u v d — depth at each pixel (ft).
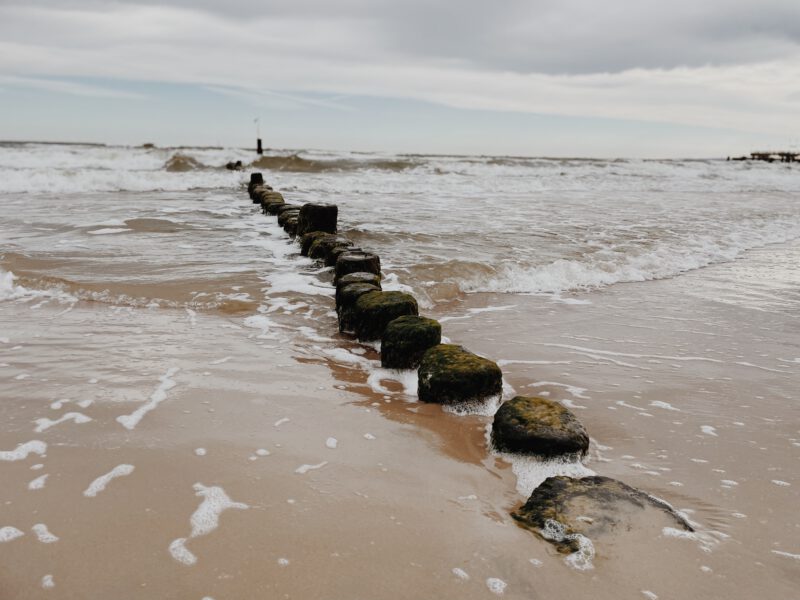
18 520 8.29
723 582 7.48
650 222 42.19
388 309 16.66
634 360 16.31
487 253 28.96
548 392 14.01
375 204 49.78
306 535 8.16
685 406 13.32
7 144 140.15
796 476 10.34
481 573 7.52
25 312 18.66
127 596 6.91
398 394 13.64
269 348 16.39
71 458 10.04
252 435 11.12
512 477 10.11
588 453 10.96
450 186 67.67
